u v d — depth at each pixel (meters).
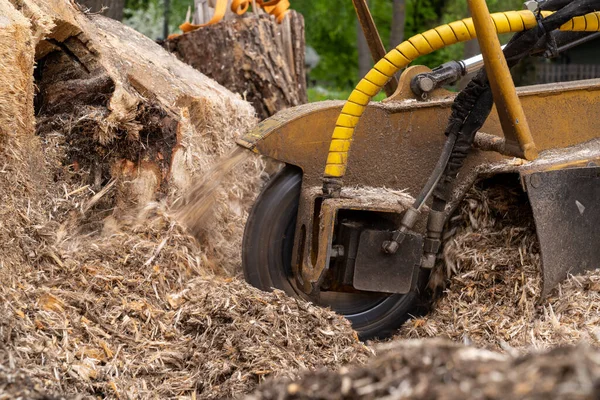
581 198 5.74
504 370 2.67
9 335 4.40
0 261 4.93
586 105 6.20
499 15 5.48
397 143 6.10
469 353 2.90
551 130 6.16
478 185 6.17
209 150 7.46
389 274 5.79
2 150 5.33
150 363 4.95
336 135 5.71
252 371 4.71
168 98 6.86
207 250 6.80
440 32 5.51
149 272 5.80
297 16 10.66
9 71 5.32
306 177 6.02
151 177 6.50
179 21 23.28
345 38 30.22
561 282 5.73
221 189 7.11
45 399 3.69
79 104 6.47
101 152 6.45
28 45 5.50
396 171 6.12
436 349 2.92
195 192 6.76
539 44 5.60
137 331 5.20
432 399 2.59
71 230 6.07
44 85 6.51
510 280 5.86
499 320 5.71
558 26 5.55
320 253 5.64
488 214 6.12
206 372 4.81
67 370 4.52
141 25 24.50
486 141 5.79
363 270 5.77
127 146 6.46
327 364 4.94
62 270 5.41
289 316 5.27
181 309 5.49
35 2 6.06
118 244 5.97
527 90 6.15
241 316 5.27
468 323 5.80
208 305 5.43
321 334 5.20
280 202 6.04
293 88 10.30
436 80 6.12
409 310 6.16
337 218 5.87
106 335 5.03
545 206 5.65
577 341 5.27
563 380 2.48
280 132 5.95
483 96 5.70
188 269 6.13
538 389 2.46
